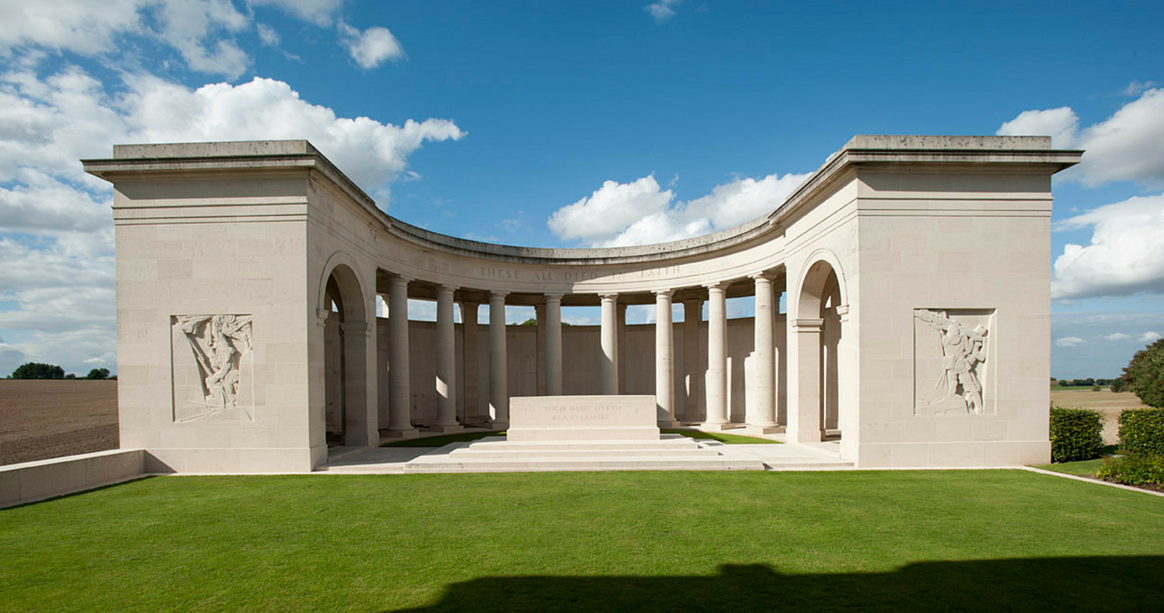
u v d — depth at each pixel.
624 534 10.62
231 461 17.77
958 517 11.77
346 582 8.44
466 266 30.69
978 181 18.14
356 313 22.67
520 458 18.42
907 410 17.83
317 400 18.47
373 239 24.00
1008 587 8.23
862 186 18.02
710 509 12.42
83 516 12.32
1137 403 65.06
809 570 8.82
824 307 28.61
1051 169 18.02
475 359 37.38
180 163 17.66
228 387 17.94
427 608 7.49
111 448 25.00
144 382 17.95
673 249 31.23
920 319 17.95
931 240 18.02
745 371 34.56
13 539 10.69
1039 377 18.00
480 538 10.46
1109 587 8.23
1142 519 11.62
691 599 7.75
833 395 28.17
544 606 7.52
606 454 18.77
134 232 18.11
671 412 31.73
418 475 16.59
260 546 10.16
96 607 7.72
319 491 14.58
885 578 8.52
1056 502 13.02
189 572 8.95
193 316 18.05
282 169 17.89
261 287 17.98
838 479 15.66
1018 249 18.09
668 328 32.00
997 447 17.88
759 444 23.12
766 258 26.48
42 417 38.22
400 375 27.30
